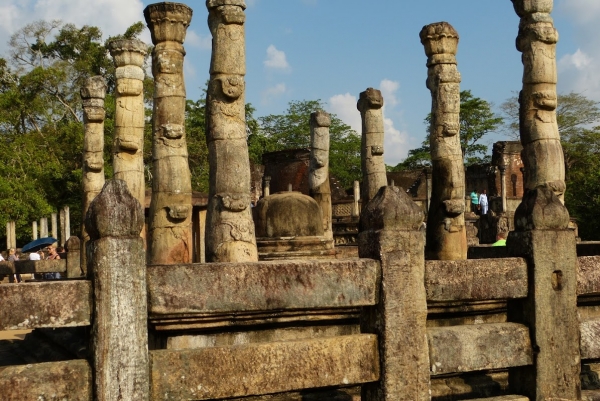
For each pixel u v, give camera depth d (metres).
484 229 30.03
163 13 10.48
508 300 5.62
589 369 6.27
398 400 4.68
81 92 15.29
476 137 50.56
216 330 6.09
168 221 10.44
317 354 4.55
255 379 4.38
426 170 28.84
